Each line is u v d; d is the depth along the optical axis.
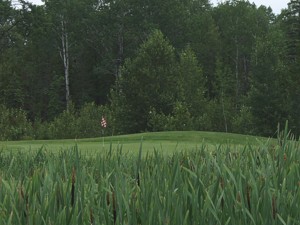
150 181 3.58
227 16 91.12
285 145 4.89
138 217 3.15
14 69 81.38
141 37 79.88
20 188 3.36
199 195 3.26
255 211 3.00
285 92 57.41
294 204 3.04
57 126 42.59
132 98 50.34
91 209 3.09
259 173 3.88
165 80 50.91
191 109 54.44
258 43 61.69
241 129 55.59
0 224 2.84
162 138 24.17
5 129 40.09
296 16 68.12
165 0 81.25
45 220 2.98
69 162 5.25
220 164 4.44
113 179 4.08
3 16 63.00
